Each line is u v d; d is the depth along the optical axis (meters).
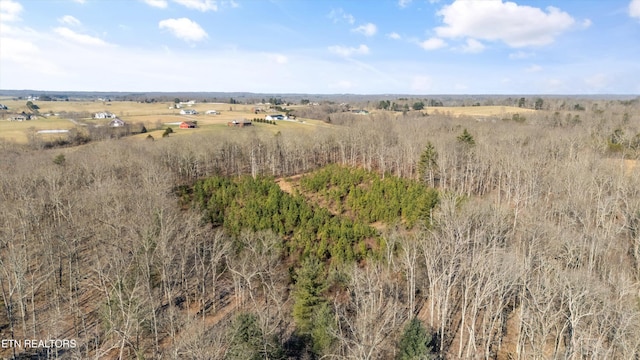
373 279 45.56
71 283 48.38
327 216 66.12
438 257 44.75
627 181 63.22
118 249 47.03
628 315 34.38
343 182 82.25
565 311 40.25
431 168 80.19
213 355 34.75
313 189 83.00
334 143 108.06
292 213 65.69
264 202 69.81
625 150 81.88
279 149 102.50
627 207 54.34
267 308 44.34
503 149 79.75
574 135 86.50
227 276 58.31
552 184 67.50
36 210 57.00
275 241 55.09
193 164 93.50
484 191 81.62
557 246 46.41
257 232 59.06
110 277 46.59
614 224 55.53
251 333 36.53
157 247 48.91
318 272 43.78
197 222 56.56
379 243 57.72
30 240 54.84
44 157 81.12
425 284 53.12
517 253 45.59
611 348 34.28
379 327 39.88
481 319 48.22
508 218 59.91
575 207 56.09
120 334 39.22
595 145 85.38
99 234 52.09
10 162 75.88
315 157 108.00
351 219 71.62
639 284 41.91
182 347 39.09
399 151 93.25
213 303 51.06
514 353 42.59
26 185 64.50
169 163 90.06
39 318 47.62
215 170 96.62
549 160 80.81
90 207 56.62
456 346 44.19
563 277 38.62
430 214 57.09
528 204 65.88
